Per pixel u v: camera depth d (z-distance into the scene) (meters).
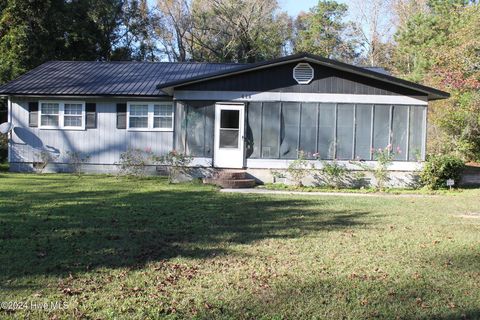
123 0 33.16
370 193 13.86
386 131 15.41
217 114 15.73
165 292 4.77
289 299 4.59
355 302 4.54
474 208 10.66
